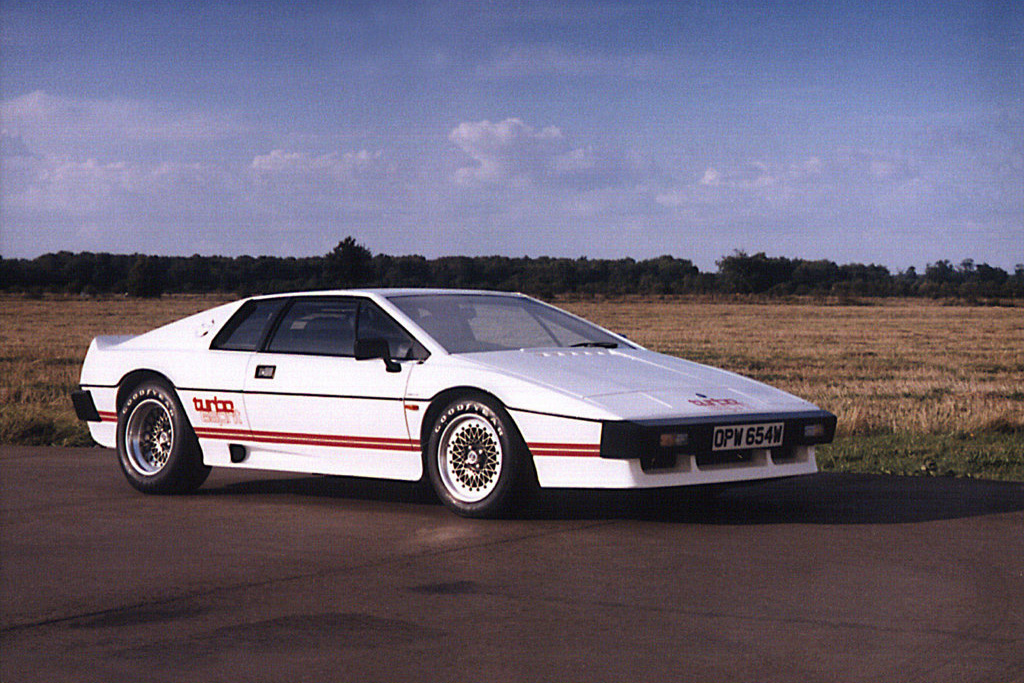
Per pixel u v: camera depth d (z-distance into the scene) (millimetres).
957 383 21453
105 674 4039
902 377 24266
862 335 47812
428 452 7152
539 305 8453
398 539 6367
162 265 136250
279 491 8359
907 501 7488
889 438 11852
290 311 8031
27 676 4031
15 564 5840
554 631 4449
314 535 6531
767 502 7496
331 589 5199
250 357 7949
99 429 8664
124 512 7426
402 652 4211
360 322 7715
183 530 6746
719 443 6605
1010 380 23234
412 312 7645
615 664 4016
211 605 4957
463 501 6980
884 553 5797
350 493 8234
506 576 5391
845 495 7766
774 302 119500
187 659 4191
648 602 4867
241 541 6379
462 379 6965
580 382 6875
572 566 5582
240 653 4246
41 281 137375
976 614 4609
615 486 6457
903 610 4680
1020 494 7777
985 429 12531
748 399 7059
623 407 6574
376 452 7387
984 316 76312
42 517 7246
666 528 6570
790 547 5973
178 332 8531
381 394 7289
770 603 4820
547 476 6672
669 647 4207
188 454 8156
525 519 6945
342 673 3982
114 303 100875
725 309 94125
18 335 43906
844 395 18938
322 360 7664
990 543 6043
